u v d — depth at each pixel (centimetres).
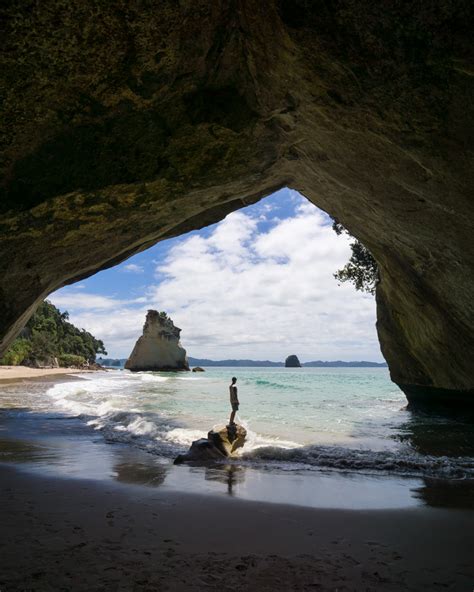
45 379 4103
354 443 1018
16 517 461
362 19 437
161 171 632
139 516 477
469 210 614
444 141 529
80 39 445
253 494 592
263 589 318
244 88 585
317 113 606
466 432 1195
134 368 8544
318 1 438
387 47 452
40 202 578
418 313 1229
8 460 805
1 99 470
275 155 746
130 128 559
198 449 841
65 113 512
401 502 561
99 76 488
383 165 653
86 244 727
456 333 1059
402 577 343
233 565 357
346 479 696
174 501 545
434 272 910
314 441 1034
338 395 2484
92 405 1830
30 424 1316
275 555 380
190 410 1639
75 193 592
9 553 362
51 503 519
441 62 439
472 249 703
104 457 850
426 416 1532
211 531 436
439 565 366
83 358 9050
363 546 405
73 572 331
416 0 404
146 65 496
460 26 406
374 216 883
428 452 928
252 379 4809
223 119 596
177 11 456
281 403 1959
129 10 436
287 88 577
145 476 692
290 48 501
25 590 299
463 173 555
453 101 474
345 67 496
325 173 805
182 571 342
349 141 640
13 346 6638
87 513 482
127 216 700
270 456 857
